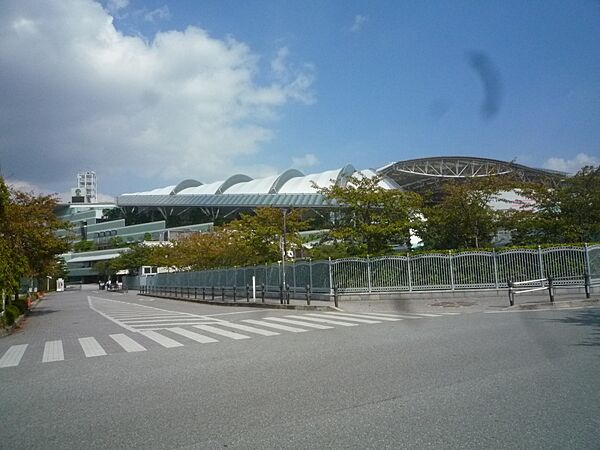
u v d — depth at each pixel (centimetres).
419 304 2184
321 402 640
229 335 1380
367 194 2748
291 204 6981
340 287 2556
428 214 2838
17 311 2356
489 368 791
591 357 841
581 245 2194
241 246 3647
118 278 9762
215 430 551
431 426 533
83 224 11525
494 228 2770
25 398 736
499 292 2275
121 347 1222
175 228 8731
